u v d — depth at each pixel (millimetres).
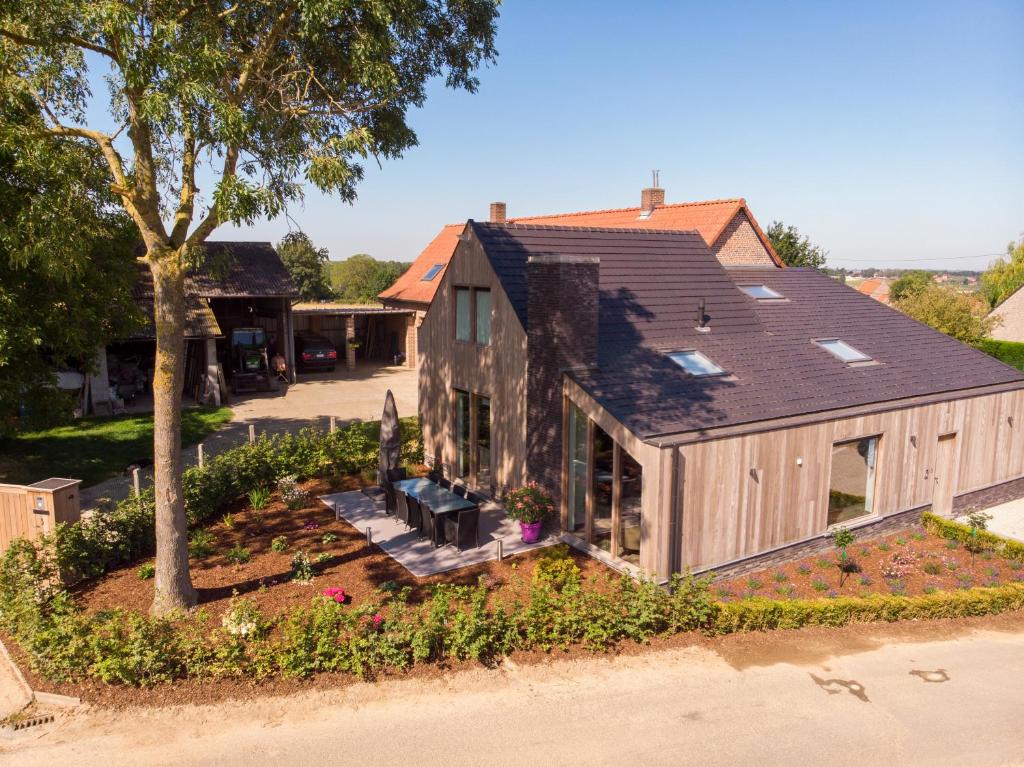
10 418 15102
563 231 16797
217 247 30562
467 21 12117
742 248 26844
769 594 11812
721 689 9047
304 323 38875
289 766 7387
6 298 13141
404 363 36812
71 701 8328
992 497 16859
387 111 12344
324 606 9547
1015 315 42969
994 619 11328
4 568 10156
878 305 20266
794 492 12844
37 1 8875
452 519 12812
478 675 9078
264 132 10266
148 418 23234
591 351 13328
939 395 15305
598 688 8945
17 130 9758
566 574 11523
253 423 23031
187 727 7953
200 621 9125
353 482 16578
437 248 38156
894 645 10375
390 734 7938
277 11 9969
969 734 8273
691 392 12938
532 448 14000
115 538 11891
